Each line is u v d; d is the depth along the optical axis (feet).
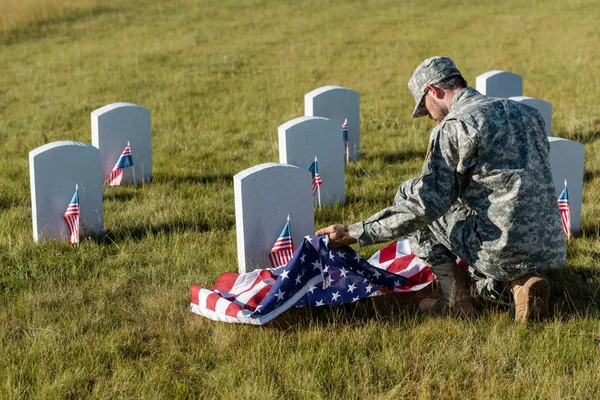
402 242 16.08
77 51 65.10
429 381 11.28
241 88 47.24
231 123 36.37
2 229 19.72
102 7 91.15
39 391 11.16
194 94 45.39
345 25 79.56
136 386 11.40
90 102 43.06
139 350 12.75
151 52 62.90
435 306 13.94
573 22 73.72
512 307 13.67
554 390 10.80
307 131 21.04
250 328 13.32
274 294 13.30
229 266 16.70
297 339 12.91
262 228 16.61
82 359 12.16
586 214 19.93
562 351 11.98
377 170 26.03
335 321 13.50
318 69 54.70
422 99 13.58
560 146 18.02
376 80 49.49
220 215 20.74
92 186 19.17
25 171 26.91
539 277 12.72
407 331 13.06
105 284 15.64
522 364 11.79
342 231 13.69
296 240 17.19
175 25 80.69
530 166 12.17
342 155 21.91
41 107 41.70
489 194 12.35
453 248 13.16
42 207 18.63
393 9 90.63
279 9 91.66
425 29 75.36
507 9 87.40
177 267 16.62
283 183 16.67
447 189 12.32
